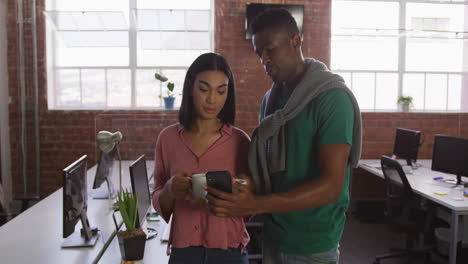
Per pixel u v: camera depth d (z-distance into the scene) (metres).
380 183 5.00
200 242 1.33
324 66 1.28
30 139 4.54
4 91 4.43
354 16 5.05
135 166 1.79
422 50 5.14
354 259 3.35
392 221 3.28
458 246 2.89
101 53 4.79
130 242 1.66
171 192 1.22
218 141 1.32
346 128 1.15
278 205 1.05
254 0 4.62
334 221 1.31
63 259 1.72
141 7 4.78
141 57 4.82
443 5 5.08
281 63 1.29
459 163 3.35
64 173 1.71
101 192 2.95
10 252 1.79
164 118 4.50
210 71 1.22
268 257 1.46
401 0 5.05
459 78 5.17
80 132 4.60
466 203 2.74
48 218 2.35
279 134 1.29
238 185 1.04
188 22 4.65
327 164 1.14
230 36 4.65
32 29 4.45
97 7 4.74
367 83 5.14
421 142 4.85
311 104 1.22
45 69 4.53
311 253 1.31
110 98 4.83
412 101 5.02
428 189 3.20
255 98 4.69
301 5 4.56
